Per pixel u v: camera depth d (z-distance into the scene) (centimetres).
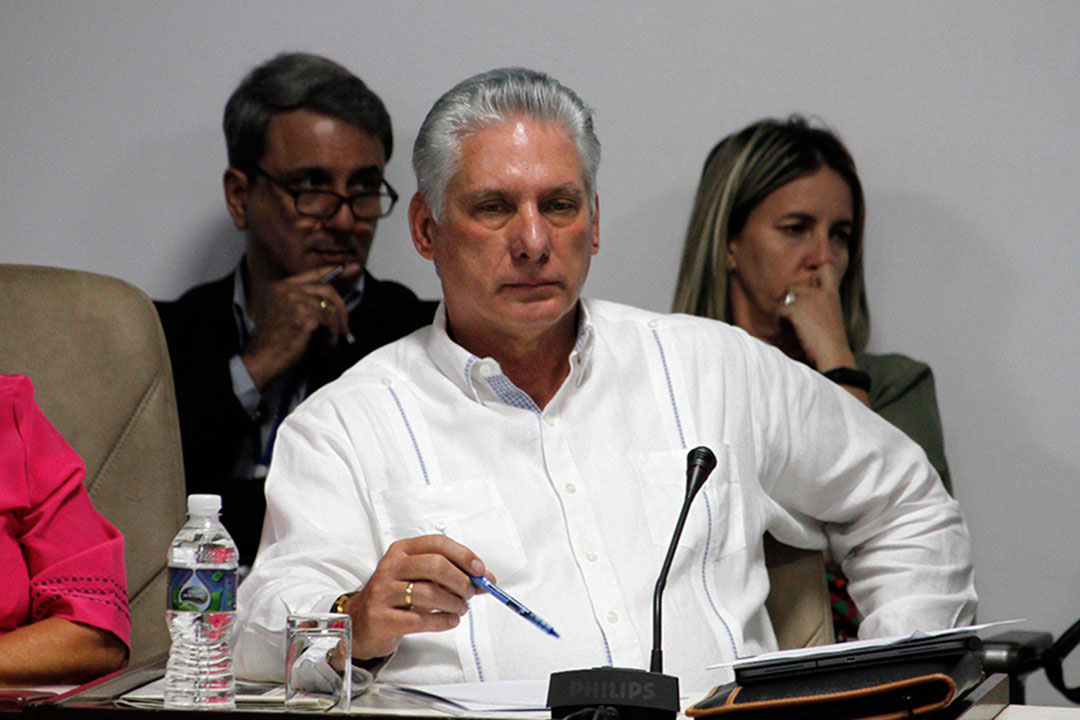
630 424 688
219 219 1032
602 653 629
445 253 678
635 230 1032
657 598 512
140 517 757
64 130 1049
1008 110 1006
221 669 502
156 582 753
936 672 434
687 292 1017
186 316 1017
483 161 658
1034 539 999
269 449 1000
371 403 684
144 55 1046
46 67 1052
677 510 666
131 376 770
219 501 529
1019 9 1005
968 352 1008
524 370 696
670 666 629
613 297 1033
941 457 983
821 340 987
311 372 1007
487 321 678
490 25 1041
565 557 652
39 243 1048
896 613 711
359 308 1017
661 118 1030
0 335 754
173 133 1041
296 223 1014
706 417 693
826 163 1009
